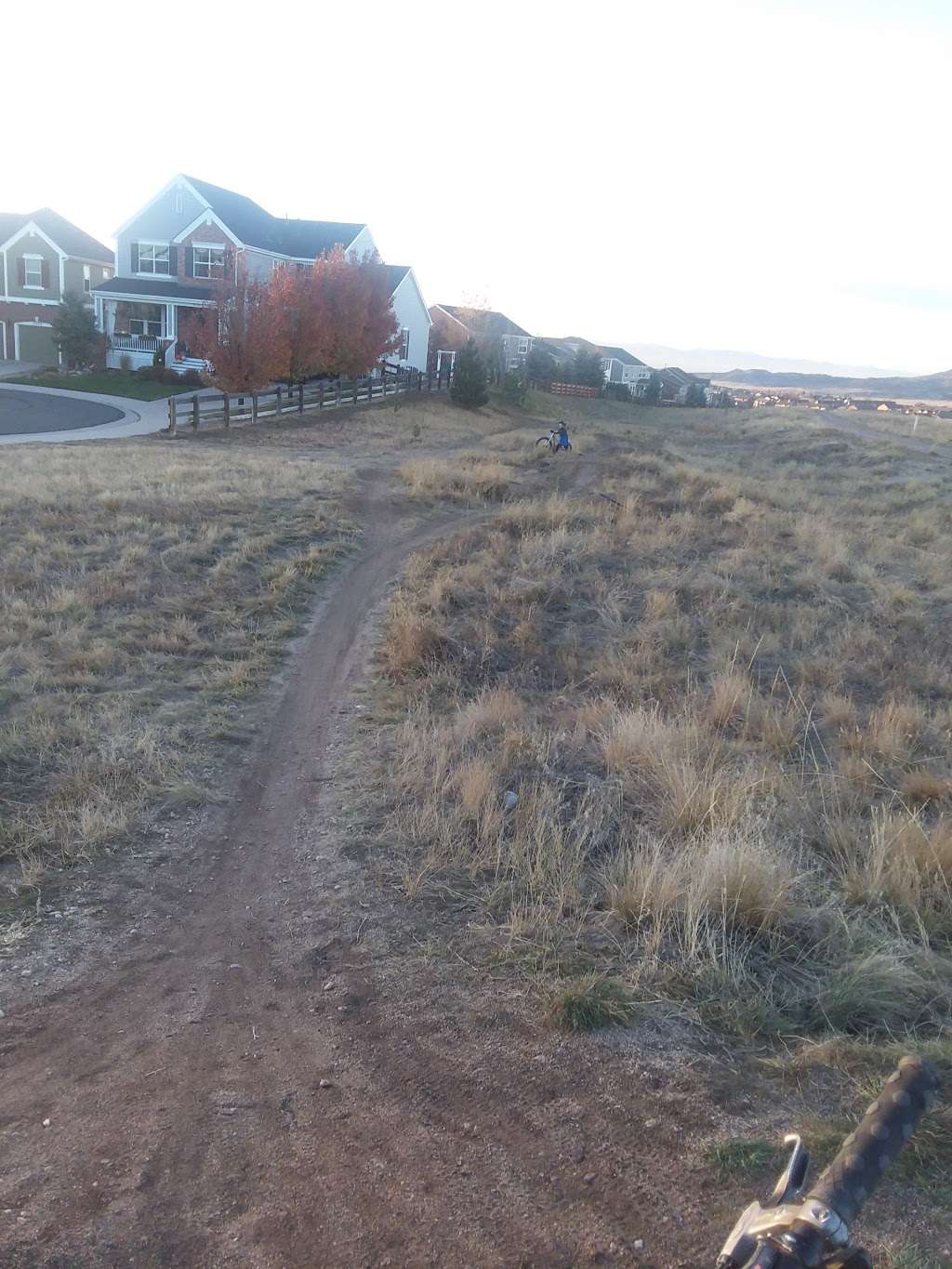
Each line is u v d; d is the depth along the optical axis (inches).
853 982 172.6
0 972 190.9
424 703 354.3
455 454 1133.7
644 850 228.8
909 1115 44.2
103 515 620.4
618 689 382.3
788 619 486.0
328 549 592.1
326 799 284.5
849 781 292.4
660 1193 122.0
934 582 565.3
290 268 1454.2
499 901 210.4
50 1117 143.9
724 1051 155.0
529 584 512.1
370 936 201.6
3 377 1764.3
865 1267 39.7
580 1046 156.3
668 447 1343.5
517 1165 129.0
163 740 319.9
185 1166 130.9
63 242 2057.1
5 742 302.4
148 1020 174.4
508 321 3243.1
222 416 1285.7
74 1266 112.3
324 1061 157.8
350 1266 112.2
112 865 240.5
